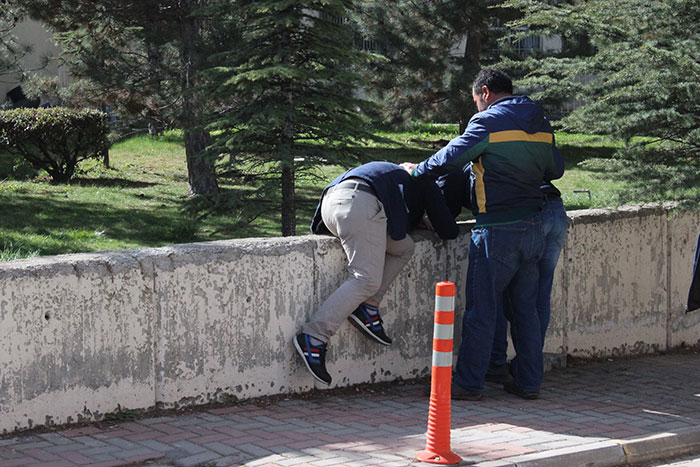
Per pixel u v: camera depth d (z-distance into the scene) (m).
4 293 4.93
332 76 9.82
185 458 4.67
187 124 13.14
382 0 18.89
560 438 5.32
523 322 6.44
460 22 18.48
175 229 12.13
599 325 8.21
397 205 6.17
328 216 6.15
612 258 8.23
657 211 8.55
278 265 6.05
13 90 24.06
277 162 9.80
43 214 12.73
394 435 5.26
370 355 6.62
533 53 18.42
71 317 5.19
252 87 9.59
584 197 15.49
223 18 11.40
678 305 8.91
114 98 14.53
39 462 4.53
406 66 19.12
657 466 5.26
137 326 5.45
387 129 25.09
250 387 5.99
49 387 5.13
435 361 4.71
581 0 9.29
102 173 18.38
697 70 7.45
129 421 5.38
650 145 8.07
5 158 18.89
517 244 6.09
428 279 6.89
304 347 6.00
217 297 5.79
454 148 5.97
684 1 8.02
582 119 7.86
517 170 6.00
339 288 6.07
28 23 22.94
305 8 9.77
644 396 6.79
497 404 6.27
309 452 4.81
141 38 13.69
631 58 7.70
